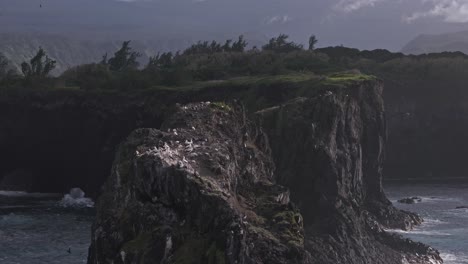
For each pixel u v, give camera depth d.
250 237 54.81
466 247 116.00
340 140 127.88
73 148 199.50
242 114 87.50
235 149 74.06
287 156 116.38
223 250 51.31
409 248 109.50
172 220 56.81
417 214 143.00
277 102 169.38
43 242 115.62
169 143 67.44
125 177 66.88
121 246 59.44
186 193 56.03
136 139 71.88
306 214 110.75
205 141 69.69
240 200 65.12
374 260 102.31
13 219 139.00
